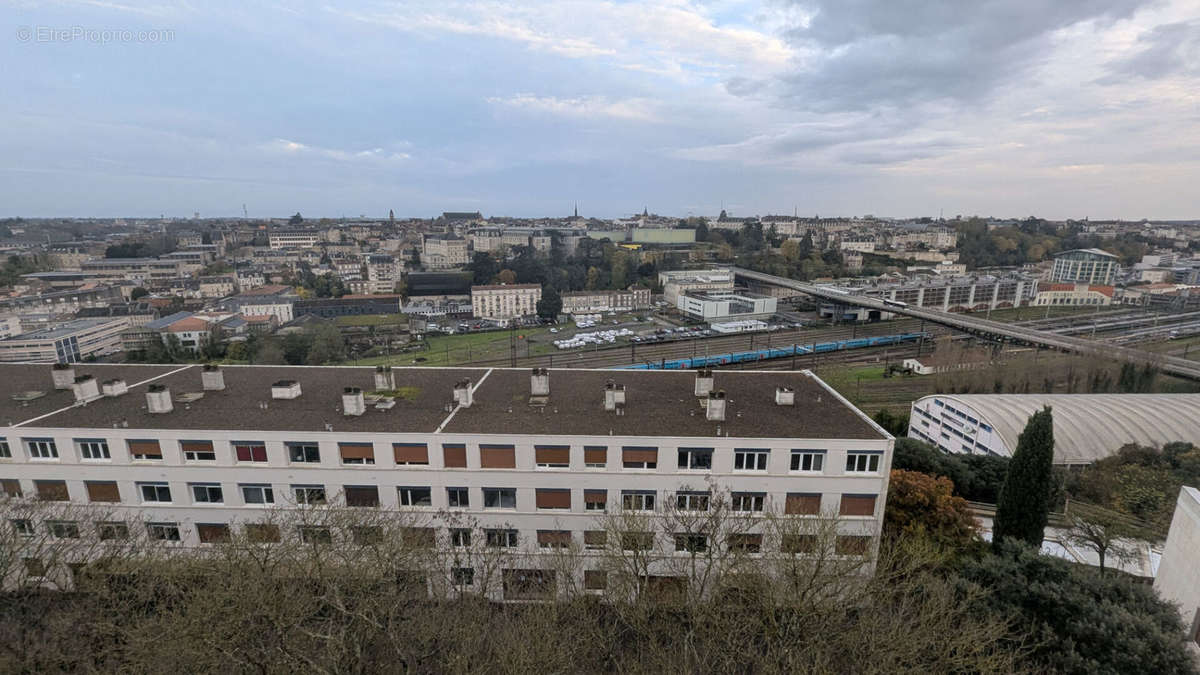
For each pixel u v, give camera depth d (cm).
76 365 5834
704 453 4072
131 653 3050
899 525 4531
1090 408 7444
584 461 4094
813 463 4066
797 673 2767
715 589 3541
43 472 4206
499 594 4238
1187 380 10944
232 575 3161
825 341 16650
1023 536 4250
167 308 19550
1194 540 3164
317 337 14375
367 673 3188
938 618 3091
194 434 4116
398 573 3538
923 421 8456
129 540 3925
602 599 4053
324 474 4181
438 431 4109
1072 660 2822
